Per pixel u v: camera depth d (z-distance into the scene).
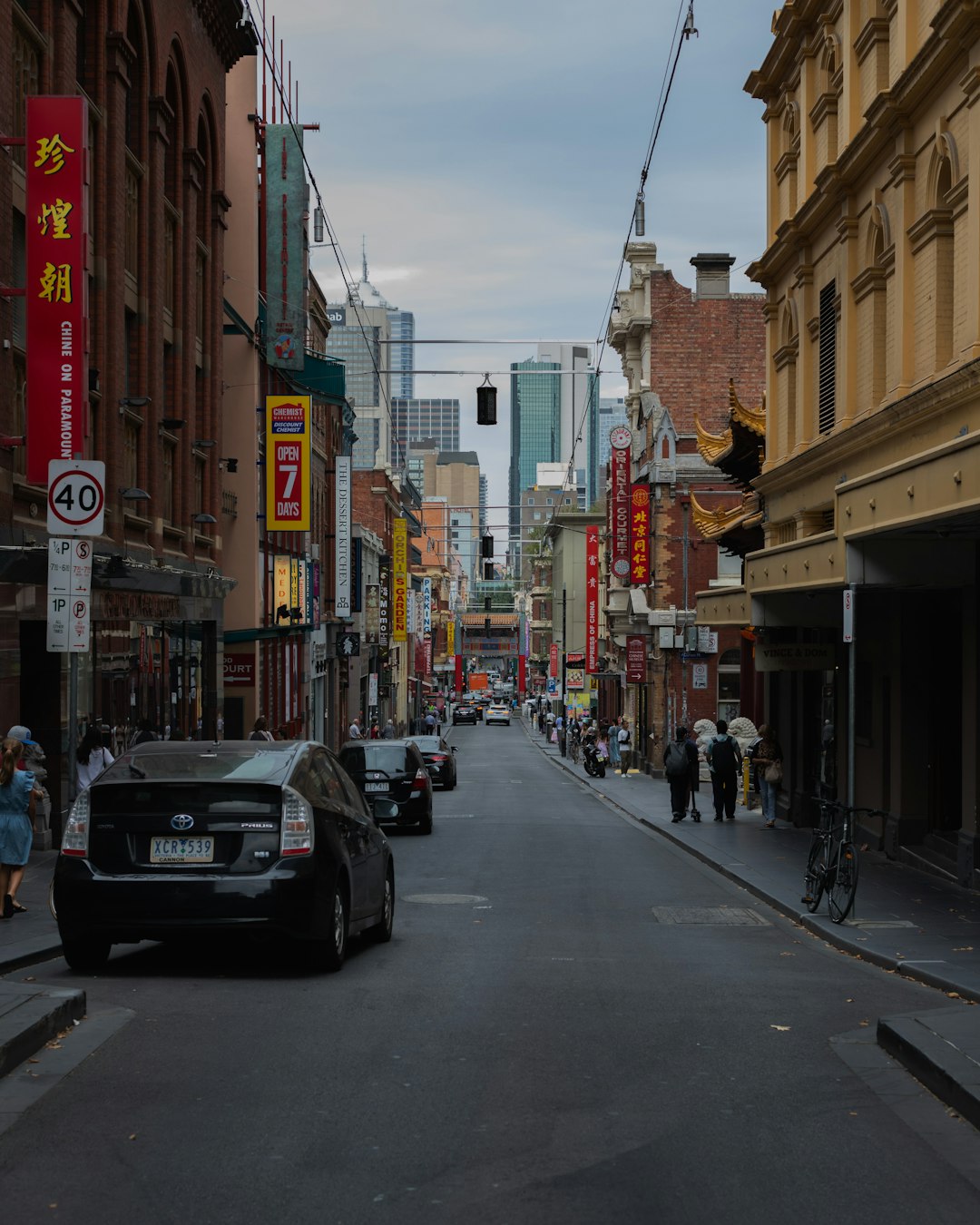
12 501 17.80
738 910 15.69
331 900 10.23
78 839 9.92
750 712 38.75
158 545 25.81
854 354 20.98
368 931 12.37
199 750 10.61
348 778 12.03
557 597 105.69
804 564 18.94
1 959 10.38
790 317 25.52
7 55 17.67
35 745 14.12
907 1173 5.67
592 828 28.52
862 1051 7.92
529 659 152.38
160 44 25.61
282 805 9.98
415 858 21.67
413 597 94.69
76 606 12.56
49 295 17.38
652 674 52.62
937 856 18.30
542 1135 6.06
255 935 9.92
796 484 24.67
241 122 37.09
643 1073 7.26
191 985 9.67
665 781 48.91
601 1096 6.74
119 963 10.88
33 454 17.53
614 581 59.72
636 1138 6.05
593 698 82.81
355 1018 8.50
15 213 18.70
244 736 36.22
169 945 11.93
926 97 17.36
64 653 19.73
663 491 53.00
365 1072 7.10
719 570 52.97
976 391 14.67
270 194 36.12
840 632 23.62
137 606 21.95
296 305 36.31
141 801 9.91
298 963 10.94
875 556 16.19
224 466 35.53
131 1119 6.19
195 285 29.02
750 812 31.39
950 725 19.53
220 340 31.55
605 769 54.06
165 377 27.84
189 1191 5.28
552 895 16.86
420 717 108.06
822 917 14.17
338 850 10.49
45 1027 7.53
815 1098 6.83
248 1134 5.98
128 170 24.58
